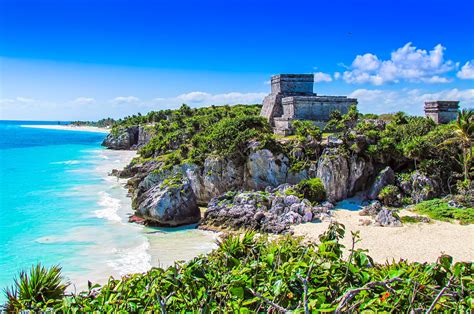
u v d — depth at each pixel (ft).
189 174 169.68
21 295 38.99
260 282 30.91
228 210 131.23
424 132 184.55
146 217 132.16
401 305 28.12
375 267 35.06
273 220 122.72
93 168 283.18
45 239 116.26
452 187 147.13
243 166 165.37
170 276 31.71
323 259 32.19
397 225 117.70
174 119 415.85
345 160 151.02
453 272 30.07
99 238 117.70
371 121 197.77
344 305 26.11
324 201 144.46
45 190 195.42
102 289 32.30
